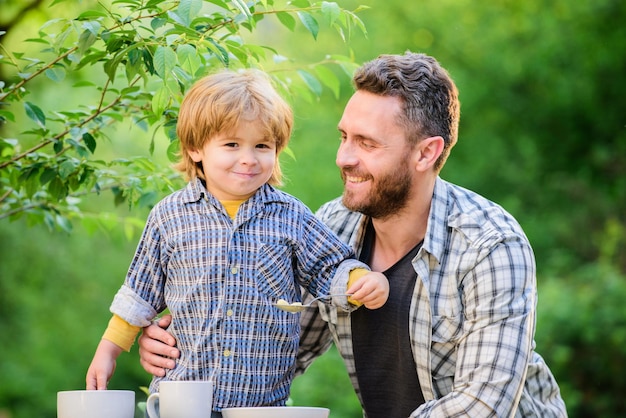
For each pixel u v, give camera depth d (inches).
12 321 442.9
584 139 405.4
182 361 93.4
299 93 129.0
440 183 104.7
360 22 112.4
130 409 85.6
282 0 171.9
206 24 112.6
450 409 94.0
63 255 449.4
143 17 106.7
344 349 106.4
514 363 94.2
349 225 109.0
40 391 436.8
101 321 451.2
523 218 384.2
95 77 364.8
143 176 131.6
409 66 100.8
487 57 393.7
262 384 93.3
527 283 98.0
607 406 333.1
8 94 116.1
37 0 231.6
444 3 396.2
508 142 398.6
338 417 335.0
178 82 106.7
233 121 92.6
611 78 399.5
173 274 95.5
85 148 122.2
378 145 98.7
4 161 130.2
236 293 93.0
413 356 100.7
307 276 98.9
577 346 339.9
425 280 98.8
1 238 437.7
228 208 95.8
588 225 390.0
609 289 344.2
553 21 395.5
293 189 367.2
